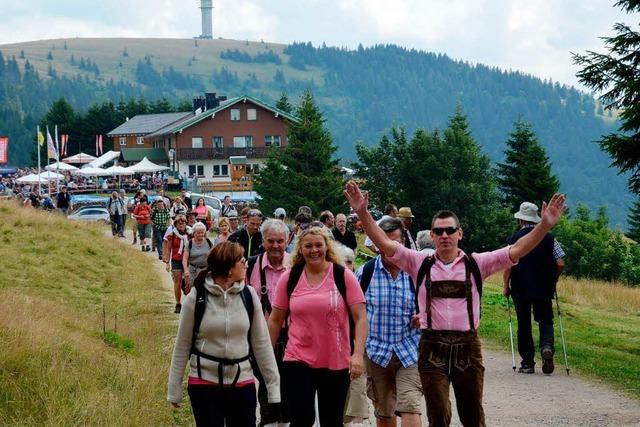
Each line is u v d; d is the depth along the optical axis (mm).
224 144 107125
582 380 13672
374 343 8867
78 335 13672
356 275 9078
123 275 25812
